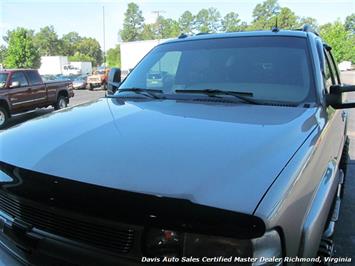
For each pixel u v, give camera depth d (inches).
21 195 67.7
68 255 61.5
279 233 53.9
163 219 53.7
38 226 65.9
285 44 115.0
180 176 57.7
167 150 66.4
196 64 119.5
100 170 61.6
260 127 78.0
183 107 97.1
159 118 85.7
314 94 100.5
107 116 89.7
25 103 519.8
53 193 62.5
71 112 97.7
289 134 74.4
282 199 54.8
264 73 109.1
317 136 79.9
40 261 65.5
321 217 73.7
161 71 123.0
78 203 59.9
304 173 65.6
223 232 51.1
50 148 71.9
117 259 57.0
